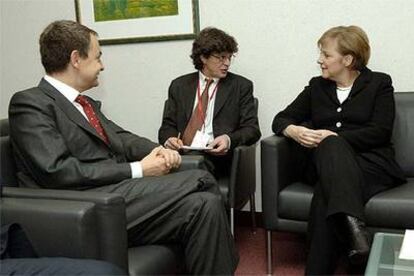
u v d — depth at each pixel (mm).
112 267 1250
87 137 1781
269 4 2688
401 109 2344
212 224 1590
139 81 3027
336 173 1848
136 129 3102
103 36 3033
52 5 3125
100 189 1630
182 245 1674
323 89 2328
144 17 2918
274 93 2771
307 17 2635
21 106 1656
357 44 2184
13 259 1276
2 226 1373
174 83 2654
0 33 3271
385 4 2496
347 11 2564
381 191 1997
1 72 3322
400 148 2322
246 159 2346
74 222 1330
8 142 1785
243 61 2793
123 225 1426
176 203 1631
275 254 2453
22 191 1518
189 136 2490
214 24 2803
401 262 1416
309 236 1890
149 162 1769
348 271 2150
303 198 2037
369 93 2219
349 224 1750
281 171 2117
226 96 2527
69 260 1255
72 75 1809
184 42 2879
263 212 2141
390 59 2541
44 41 1789
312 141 2084
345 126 2236
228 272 1598
